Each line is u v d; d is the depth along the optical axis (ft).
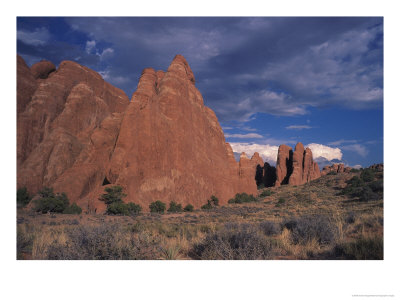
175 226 48.01
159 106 149.07
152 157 130.21
